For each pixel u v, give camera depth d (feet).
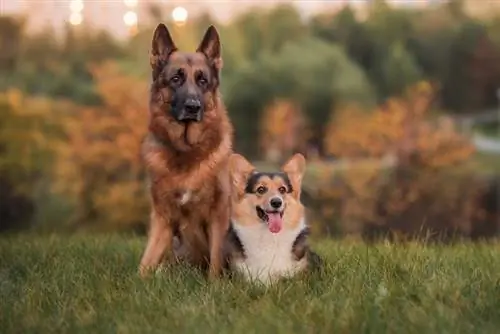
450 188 110.63
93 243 33.71
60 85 119.03
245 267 23.62
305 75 123.95
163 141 26.00
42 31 123.34
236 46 127.44
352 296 20.35
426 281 21.49
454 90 136.77
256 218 23.59
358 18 135.74
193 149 25.64
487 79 137.18
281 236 23.63
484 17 139.44
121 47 120.47
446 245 32.63
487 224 110.22
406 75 129.59
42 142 110.73
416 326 17.71
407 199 109.09
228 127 26.81
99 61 119.24
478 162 114.32
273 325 17.98
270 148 122.01
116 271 25.96
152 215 26.63
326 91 123.85
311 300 20.15
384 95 128.47
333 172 107.76
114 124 110.42
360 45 134.31
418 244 29.94
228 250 24.13
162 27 26.50
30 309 19.95
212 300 20.47
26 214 109.60
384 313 18.65
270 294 20.93
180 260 26.35
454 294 20.06
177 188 25.73
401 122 117.29
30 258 28.76
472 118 131.85
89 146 109.60
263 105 123.24
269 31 129.80
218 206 25.94
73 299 21.01
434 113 125.59
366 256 25.58
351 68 126.52
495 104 135.54
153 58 26.55
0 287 23.45
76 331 18.30
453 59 137.59
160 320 18.94
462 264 25.12
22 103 113.19
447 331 17.53
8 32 123.34
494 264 25.46
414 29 137.49
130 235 40.24
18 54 123.24
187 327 18.25
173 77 25.96
